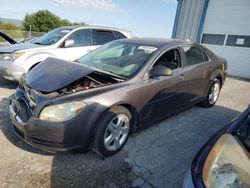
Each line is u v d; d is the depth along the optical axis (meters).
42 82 2.56
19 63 4.75
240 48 10.59
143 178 2.42
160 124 3.77
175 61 3.53
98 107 2.42
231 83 8.57
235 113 4.74
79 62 3.49
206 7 11.80
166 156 2.85
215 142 1.67
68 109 2.28
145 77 2.96
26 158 2.55
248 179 1.33
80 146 2.42
